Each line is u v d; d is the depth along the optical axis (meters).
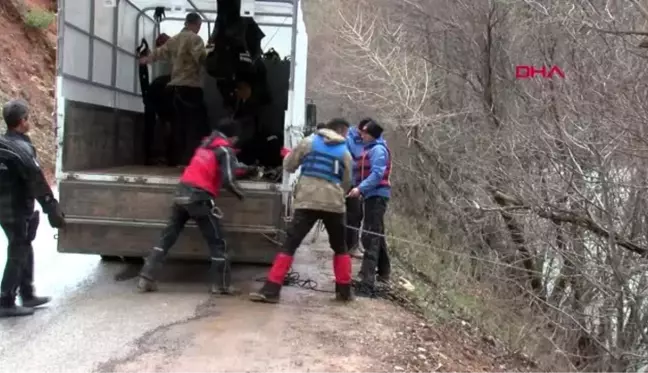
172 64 9.18
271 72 9.83
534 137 10.41
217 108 9.88
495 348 8.19
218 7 9.09
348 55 16.20
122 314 6.32
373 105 15.27
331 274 8.68
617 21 8.70
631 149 8.10
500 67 13.36
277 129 9.73
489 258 11.39
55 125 7.17
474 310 9.48
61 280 7.57
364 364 5.41
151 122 9.70
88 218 7.14
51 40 20.03
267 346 5.60
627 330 8.90
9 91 16.83
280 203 7.12
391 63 14.73
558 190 9.22
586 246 9.47
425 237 13.54
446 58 14.75
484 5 13.42
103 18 8.31
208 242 6.98
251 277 8.03
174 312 6.43
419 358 5.93
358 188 7.55
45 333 5.74
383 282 8.44
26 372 4.89
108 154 8.48
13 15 18.92
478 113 13.91
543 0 10.76
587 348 9.70
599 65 9.61
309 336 5.93
